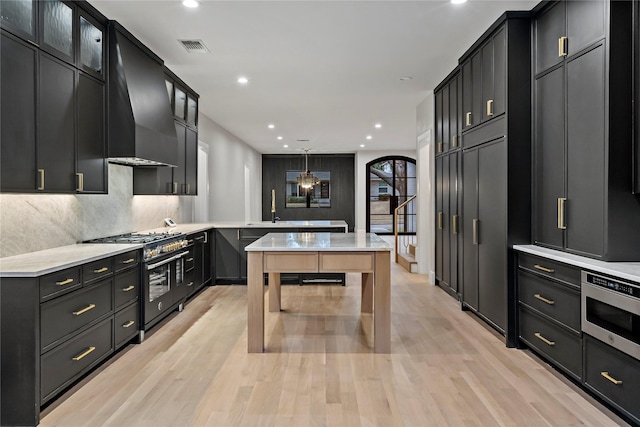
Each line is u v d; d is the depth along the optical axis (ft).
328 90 18.24
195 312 14.78
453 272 16.28
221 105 20.95
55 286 7.90
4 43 7.69
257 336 10.80
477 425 7.25
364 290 14.67
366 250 10.76
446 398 8.26
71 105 9.78
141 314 11.64
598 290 7.73
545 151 10.43
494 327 12.05
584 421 7.37
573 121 9.28
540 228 10.69
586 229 8.87
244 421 7.39
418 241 22.72
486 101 12.48
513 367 9.81
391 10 10.71
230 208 29.50
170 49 13.23
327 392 8.54
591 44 8.65
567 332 8.80
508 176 11.07
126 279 10.84
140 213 15.93
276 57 14.01
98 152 10.98
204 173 23.68
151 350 10.95
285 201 43.68
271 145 36.40
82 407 7.91
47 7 8.95
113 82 11.39
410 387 8.76
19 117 8.10
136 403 8.06
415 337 12.04
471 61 13.67
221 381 9.06
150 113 12.53
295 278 19.51
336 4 10.35
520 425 7.25
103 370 9.64
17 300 7.31
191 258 16.15
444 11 10.84
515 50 10.97
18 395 7.29
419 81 17.13
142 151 11.75
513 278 11.11
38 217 10.12
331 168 43.55
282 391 8.59
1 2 7.66
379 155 40.40
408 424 7.29
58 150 9.30
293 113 22.93
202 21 11.27
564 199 9.61
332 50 13.44
